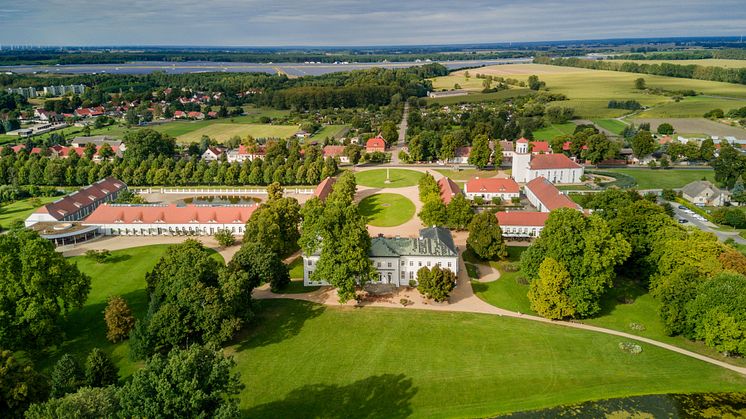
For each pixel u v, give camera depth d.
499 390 96.12
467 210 178.00
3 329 103.75
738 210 183.88
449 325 119.06
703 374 100.25
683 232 137.12
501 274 147.38
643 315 124.31
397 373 101.00
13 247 113.81
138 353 100.50
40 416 69.12
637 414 89.69
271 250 142.12
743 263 119.25
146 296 132.12
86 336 115.06
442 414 90.19
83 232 176.00
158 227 183.00
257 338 113.50
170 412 69.75
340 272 123.75
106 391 74.62
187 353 76.62
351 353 107.81
